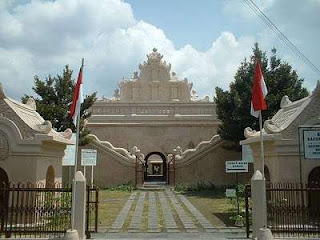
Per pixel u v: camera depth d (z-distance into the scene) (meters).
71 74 32.56
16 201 14.16
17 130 15.39
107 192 30.81
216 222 16.95
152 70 48.78
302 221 13.26
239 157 34.56
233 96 30.77
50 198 14.70
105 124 41.66
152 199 25.95
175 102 43.00
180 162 35.06
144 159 40.41
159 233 14.41
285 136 15.92
